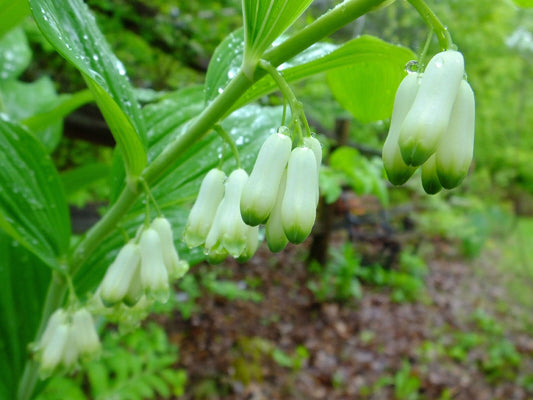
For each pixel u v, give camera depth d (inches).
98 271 4.8
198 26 15.9
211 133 4.9
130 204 4.1
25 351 5.2
